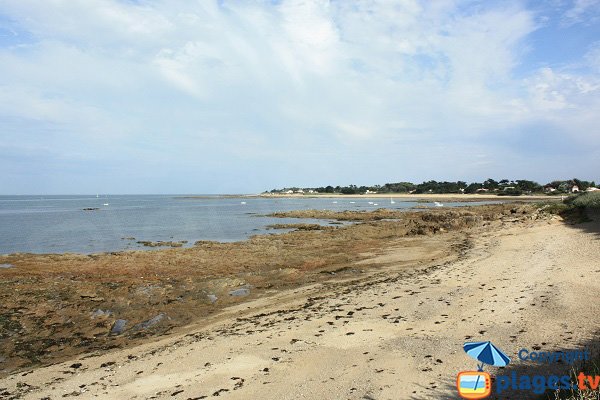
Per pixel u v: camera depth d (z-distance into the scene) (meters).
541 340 9.90
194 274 24.39
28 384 10.87
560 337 9.95
